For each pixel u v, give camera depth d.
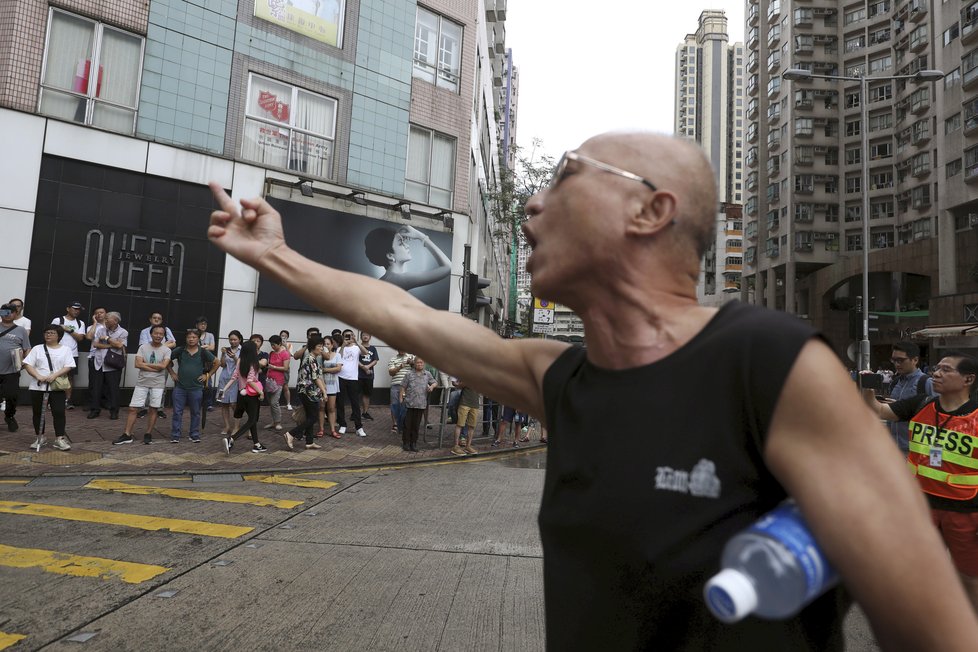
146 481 7.37
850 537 0.58
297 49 14.94
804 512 0.62
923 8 43.50
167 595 3.89
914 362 5.76
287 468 8.38
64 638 3.27
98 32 12.41
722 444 0.70
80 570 4.28
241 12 14.12
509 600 3.97
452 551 4.98
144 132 12.87
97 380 11.16
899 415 3.81
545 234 0.89
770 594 0.58
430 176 17.36
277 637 3.36
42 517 5.61
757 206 57.97
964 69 34.47
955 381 3.52
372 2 16.17
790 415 0.64
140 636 3.32
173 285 13.15
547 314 14.93
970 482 3.42
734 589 0.56
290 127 14.89
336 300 1.15
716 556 0.68
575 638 0.78
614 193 0.83
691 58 132.50
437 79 17.61
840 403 0.62
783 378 0.64
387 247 16.12
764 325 0.70
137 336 12.71
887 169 48.47
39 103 11.77
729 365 0.70
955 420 3.51
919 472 3.62
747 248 59.81
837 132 51.03
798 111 51.31
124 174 12.65
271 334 14.28
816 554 0.59
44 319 11.70
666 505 0.71
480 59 23.12
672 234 0.82
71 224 12.03
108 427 10.39
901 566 0.56
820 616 0.74
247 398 9.28
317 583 4.18
